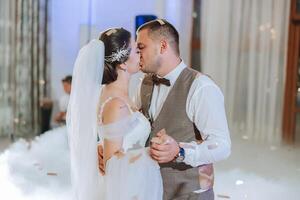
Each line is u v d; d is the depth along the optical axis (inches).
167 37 74.8
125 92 73.4
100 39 73.1
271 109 261.6
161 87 78.5
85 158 73.0
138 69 75.1
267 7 256.5
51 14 286.2
